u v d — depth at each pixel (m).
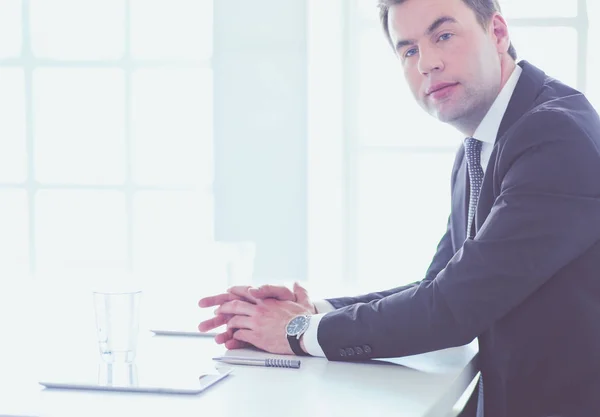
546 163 1.41
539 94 1.56
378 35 4.06
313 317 1.41
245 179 4.04
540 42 3.87
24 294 2.28
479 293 1.35
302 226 4.00
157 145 4.41
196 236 4.39
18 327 1.69
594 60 3.83
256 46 4.00
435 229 4.08
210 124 4.39
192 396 1.08
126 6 4.34
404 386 1.15
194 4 4.35
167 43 4.37
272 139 4.01
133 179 4.38
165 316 1.84
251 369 1.28
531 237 1.37
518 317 1.45
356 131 4.09
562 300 1.43
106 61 4.38
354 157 4.09
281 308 1.52
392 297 1.39
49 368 1.26
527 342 1.44
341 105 4.07
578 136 1.43
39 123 4.50
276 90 4.00
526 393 1.45
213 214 4.14
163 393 1.10
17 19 4.47
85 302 2.09
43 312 1.92
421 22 1.56
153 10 4.36
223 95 4.04
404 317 1.34
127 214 4.39
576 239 1.39
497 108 1.59
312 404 1.04
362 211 4.10
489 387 1.47
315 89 4.05
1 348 1.45
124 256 4.46
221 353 1.41
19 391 1.11
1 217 4.48
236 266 2.99
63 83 4.49
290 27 3.97
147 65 4.34
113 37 4.46
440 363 1.35
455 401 1.21
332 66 4.06
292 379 1.21
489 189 1.51
